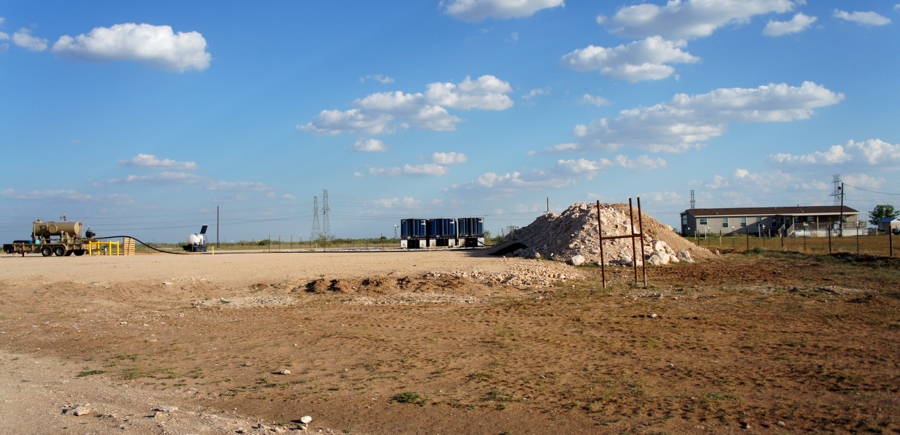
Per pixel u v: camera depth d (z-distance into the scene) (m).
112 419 8.05
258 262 35.28
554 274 27.39
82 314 19.88
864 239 62.91
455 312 19.31
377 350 13.68
